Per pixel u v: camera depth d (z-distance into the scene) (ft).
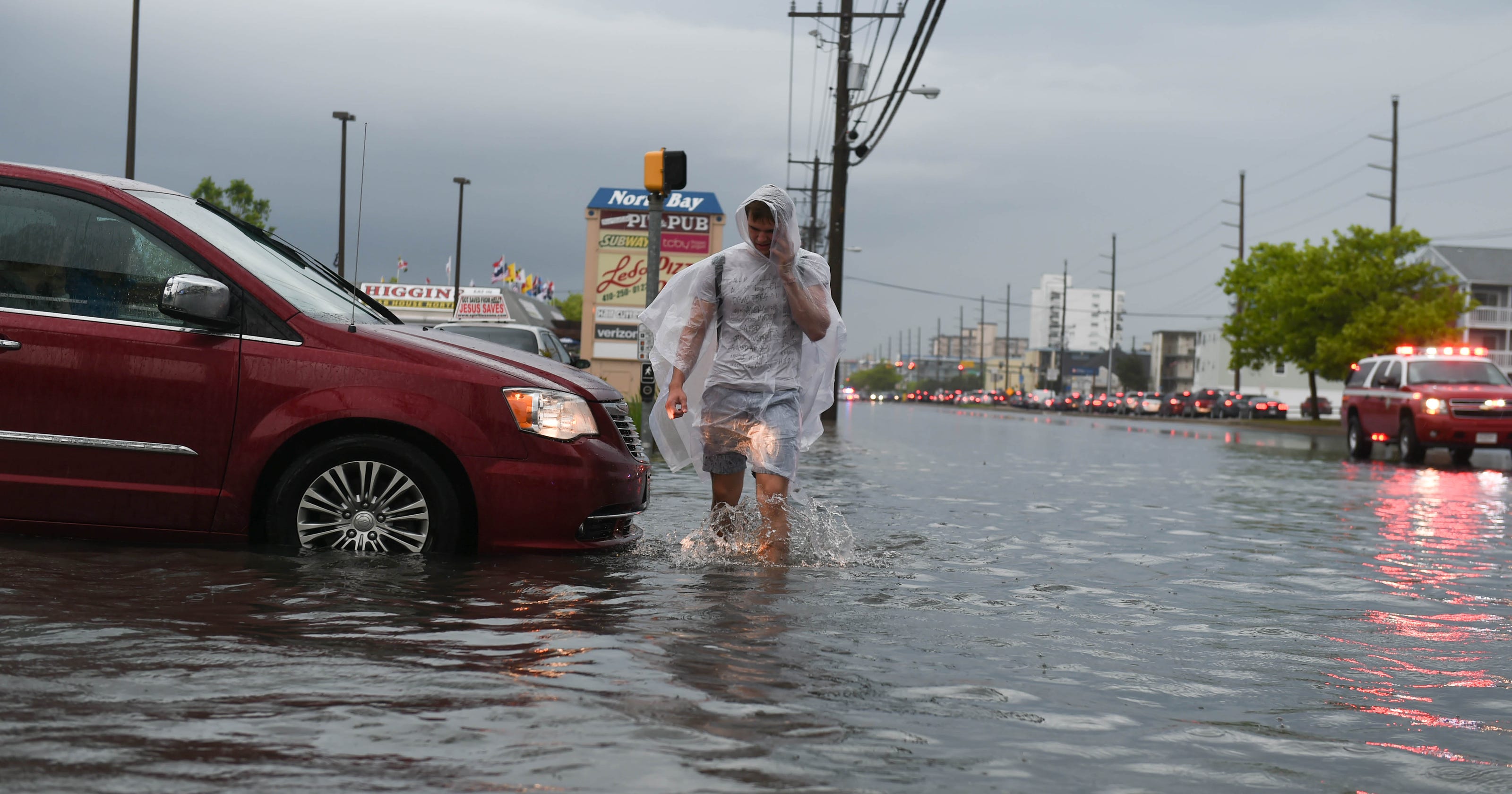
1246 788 9.17
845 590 17.19
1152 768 9.56
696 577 17.75
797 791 8.60
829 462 48.14
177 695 10.41
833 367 21.07
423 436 18.33
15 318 18.03
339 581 15.96
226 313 17.78
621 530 20.24
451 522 18.20
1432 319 148.77
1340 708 11.73
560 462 18.43
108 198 18.61
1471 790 9.29
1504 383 69.77
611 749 9.32
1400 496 39.78
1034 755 9.76
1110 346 361.10
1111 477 45.39
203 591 14.98
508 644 12.78
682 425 20.81
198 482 17.93
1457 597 18.84
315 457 17.99
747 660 12.53
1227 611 17.02
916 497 33.55
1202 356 389.80
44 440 17.85
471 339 20.38
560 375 19.27
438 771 8.72
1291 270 171.42
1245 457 66.08
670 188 44.39
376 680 11.10
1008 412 261.03
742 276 19.95
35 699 10.13
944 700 11.32
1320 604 17.81
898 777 9.04
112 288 18.31
